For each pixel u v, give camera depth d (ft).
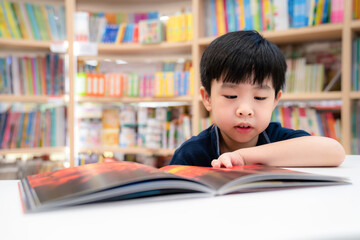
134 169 1.43
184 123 7.53
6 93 7.11
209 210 1.01
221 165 2.03
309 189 1.35
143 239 0.75
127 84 7.86
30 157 7.65
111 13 8.36
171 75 7.41
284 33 6.24
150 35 7.51
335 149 2.14
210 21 7.21
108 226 0.85
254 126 2.48
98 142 7.94
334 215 0.94
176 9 8.46
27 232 0.81
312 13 5.96
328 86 6.21
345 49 5.71
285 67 2.80
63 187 1.17
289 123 6.49
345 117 5.74
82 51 7.34
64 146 7.72
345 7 5.69
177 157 3.14
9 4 7.18
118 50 8.05
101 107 8.05
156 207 1.05
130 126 7.97
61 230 0.82
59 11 7.60
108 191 1.08
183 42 7.25
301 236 0.77
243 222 0.87
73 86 7.27
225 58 2.44
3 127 7.13
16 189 1.41
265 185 1.30
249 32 2.71
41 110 7.64
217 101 2.55
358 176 1.69
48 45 7.37
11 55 7.60
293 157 2.14
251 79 2.39
